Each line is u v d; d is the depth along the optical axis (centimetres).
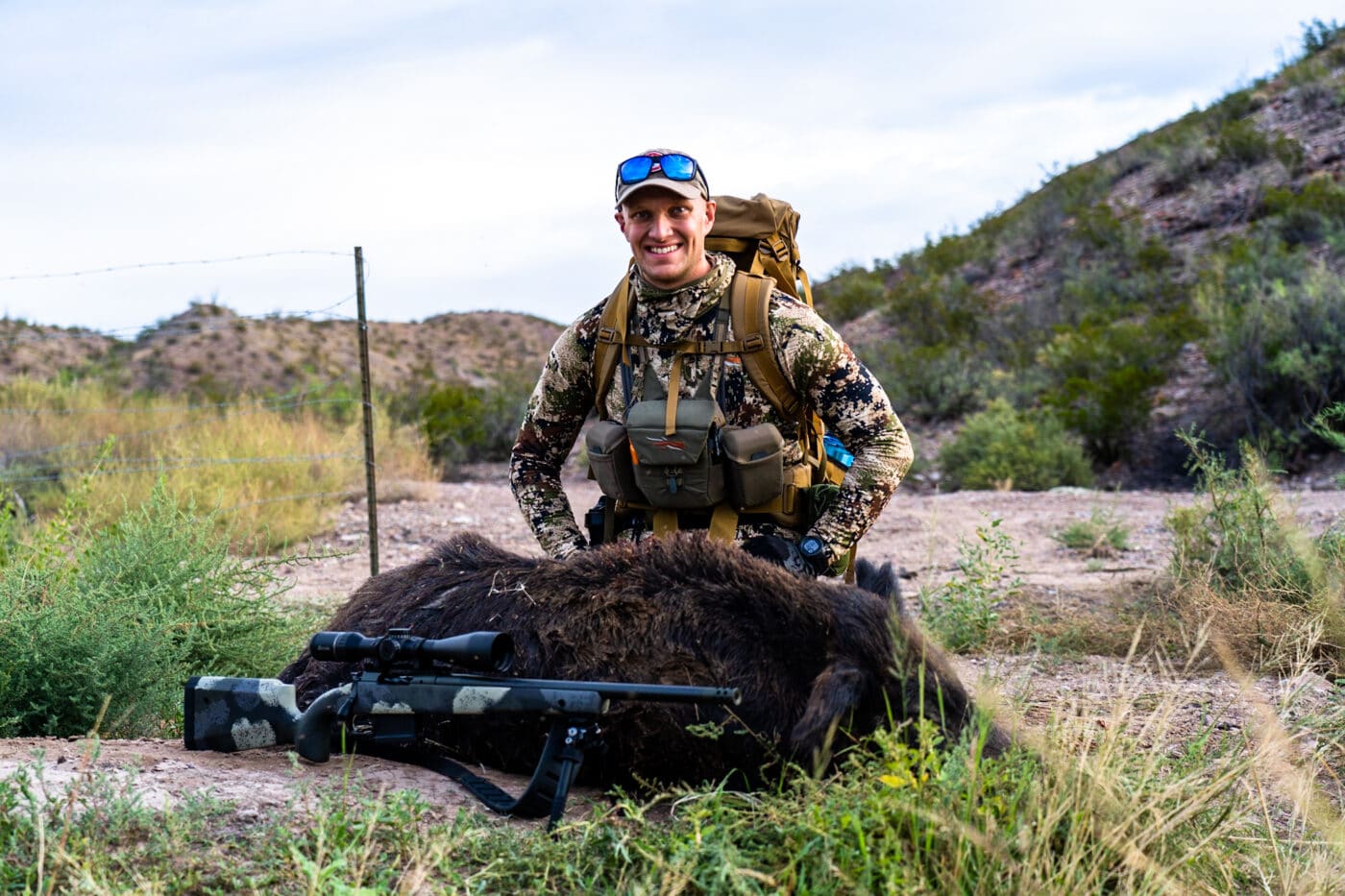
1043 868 273
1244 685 390
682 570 357
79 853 282
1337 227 1988
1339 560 600
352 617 398
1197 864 302
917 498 1407
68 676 457
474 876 286
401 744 353
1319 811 345
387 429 1691
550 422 466
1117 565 898
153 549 569
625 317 430
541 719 358
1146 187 2700
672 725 342
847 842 280
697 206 414
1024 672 528
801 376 422
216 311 4609
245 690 371
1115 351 1833
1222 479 753
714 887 268
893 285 2934
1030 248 2744
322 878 273
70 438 1538
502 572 381
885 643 326
